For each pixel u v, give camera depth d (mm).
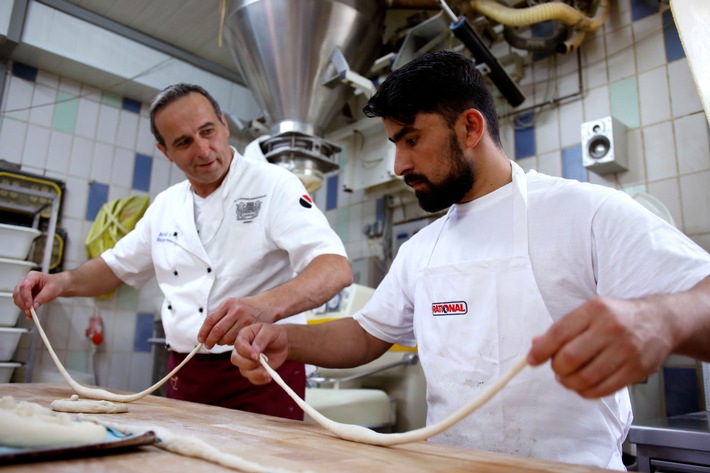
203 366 1220
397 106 813
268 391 1197
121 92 2873
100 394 1059
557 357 461
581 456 730
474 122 836
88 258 2645
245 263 1262
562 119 2143
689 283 635
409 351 1910
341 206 2984
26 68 2611
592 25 2016
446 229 984
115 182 2811
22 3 2438
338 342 1003
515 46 2141
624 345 438
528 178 923
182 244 1305
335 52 2221
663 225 727
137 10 2635
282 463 549
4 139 2504
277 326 912
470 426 808
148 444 587
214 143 1260
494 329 814
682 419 1086
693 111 1806
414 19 2480
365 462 564
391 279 1058
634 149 1927
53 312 2531
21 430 529
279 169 1365
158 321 2539
